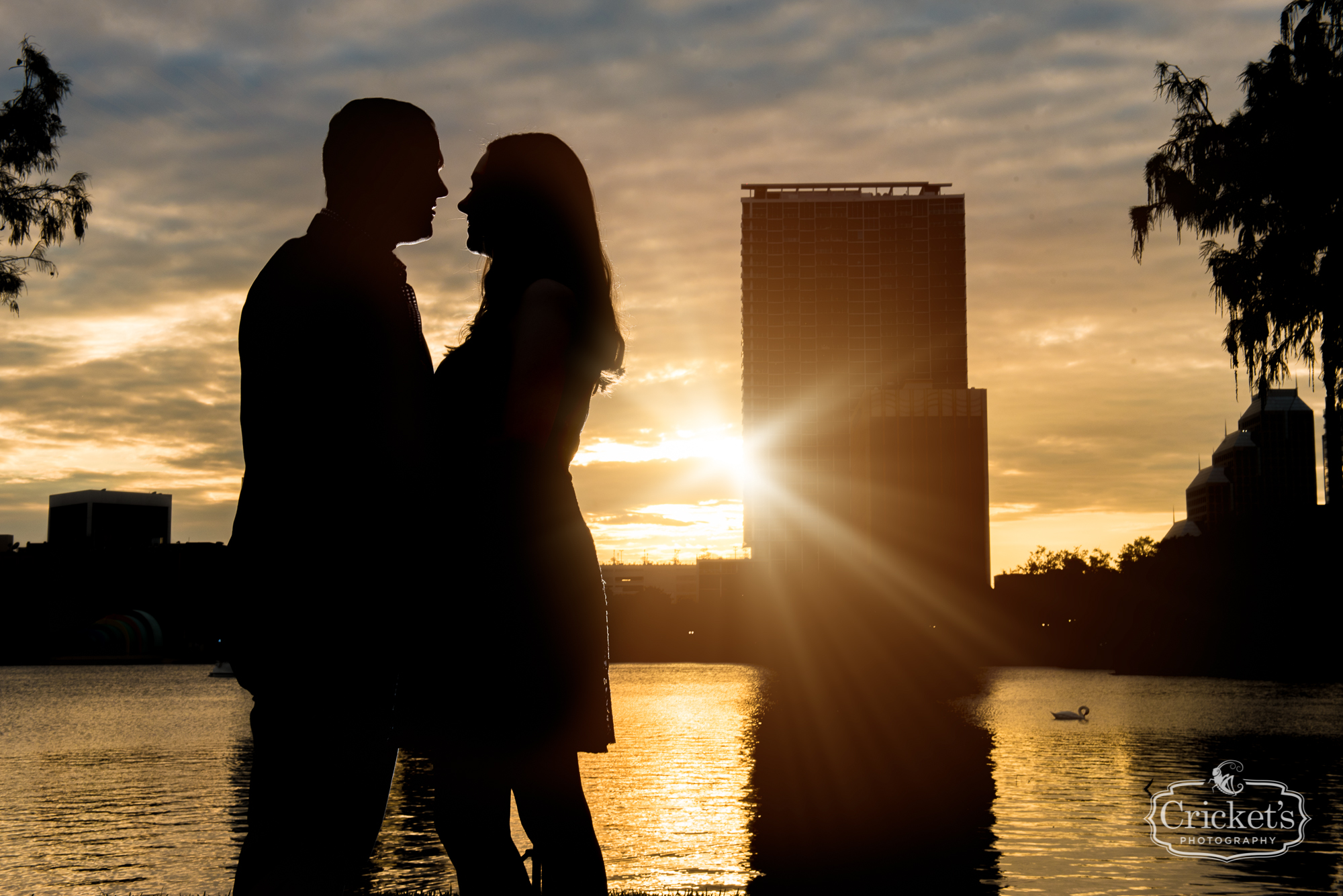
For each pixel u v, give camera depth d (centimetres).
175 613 18138
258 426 291
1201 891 1366
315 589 287
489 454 298
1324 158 1589
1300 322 1695
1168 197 1706
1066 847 1688
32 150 1903
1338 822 1852
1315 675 7044
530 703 289
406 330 310
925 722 4569
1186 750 3145
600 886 301
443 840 307
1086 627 14288
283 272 299
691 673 13100
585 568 303
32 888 1434
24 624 18562
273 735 290
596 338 311
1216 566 8081
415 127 319
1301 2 1628
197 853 1683
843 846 1716
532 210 309
